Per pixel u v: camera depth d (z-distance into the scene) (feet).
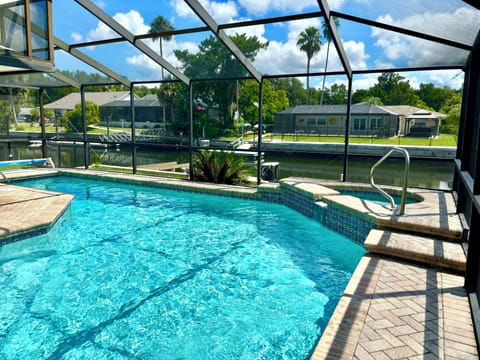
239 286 13.53
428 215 15.53
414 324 8.38
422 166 51.44
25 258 16.02
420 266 11.84
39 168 37.01
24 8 20.53
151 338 10.30
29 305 12.05
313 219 21.26
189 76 29.35
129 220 21.83
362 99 126.11
